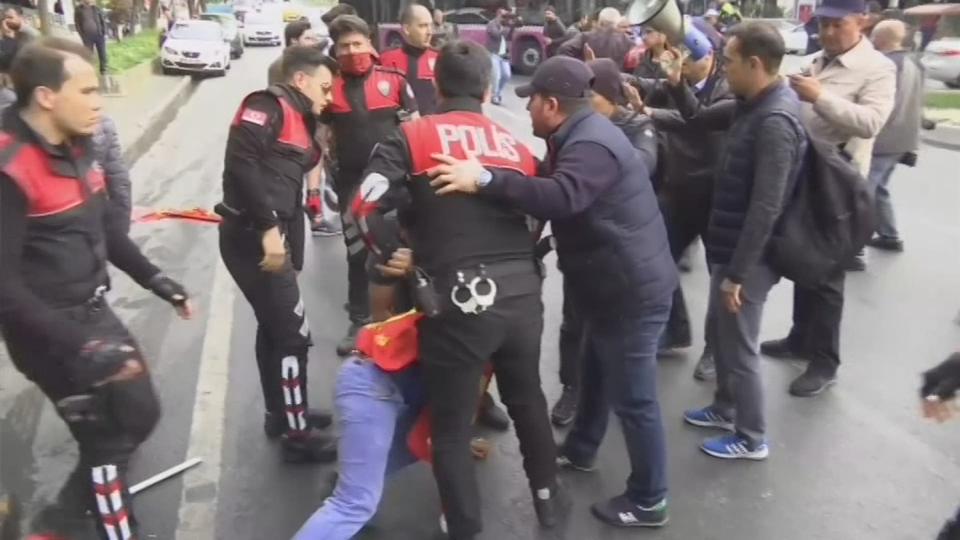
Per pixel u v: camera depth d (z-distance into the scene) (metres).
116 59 23.62
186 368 4.93
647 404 3.25
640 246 3.04
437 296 2.79
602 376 3.62
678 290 5.02
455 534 2.99
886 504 3.63
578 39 5.79
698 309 6.01
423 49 5.69
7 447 3.94
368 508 2.86
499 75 16.14
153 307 5.96
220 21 30.33
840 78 4.77
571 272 3.16
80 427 2.73
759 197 3.43
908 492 3.72
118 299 6.11
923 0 24.42
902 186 10.11
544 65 3.02
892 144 6.79
